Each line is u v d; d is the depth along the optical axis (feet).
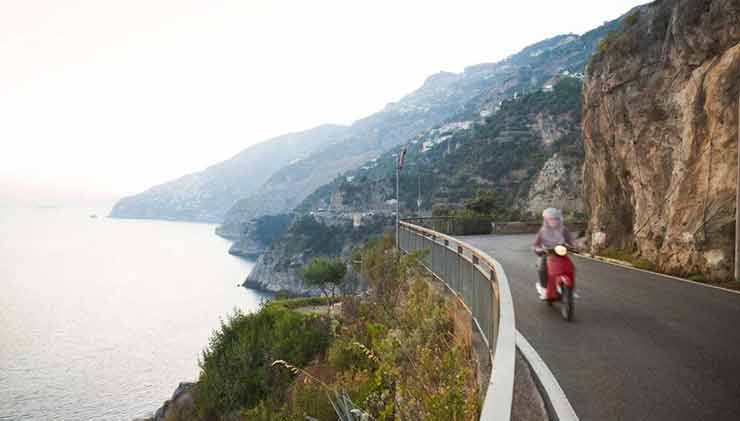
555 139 567.18
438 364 19.77
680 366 19.42
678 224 47.62
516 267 52.42
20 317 484.74
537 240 30.42
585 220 120.57
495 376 6.61
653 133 56.08
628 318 28.19
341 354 48.19
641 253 55.88
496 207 190.49
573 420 14.06
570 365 19.70
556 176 373.40
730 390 16.63
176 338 389.60
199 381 74.64
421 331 28.50
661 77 55.52
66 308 536.83
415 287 42.06
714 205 43.62
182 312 499.51
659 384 17.39
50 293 643.45
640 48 60.85
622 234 64.49
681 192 48.21
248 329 74.74
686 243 45.60
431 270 45.01
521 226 130.52
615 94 64.69
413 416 17.30
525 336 24.47
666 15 57.67
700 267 43.52
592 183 77.46
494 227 128.06
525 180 536.83
